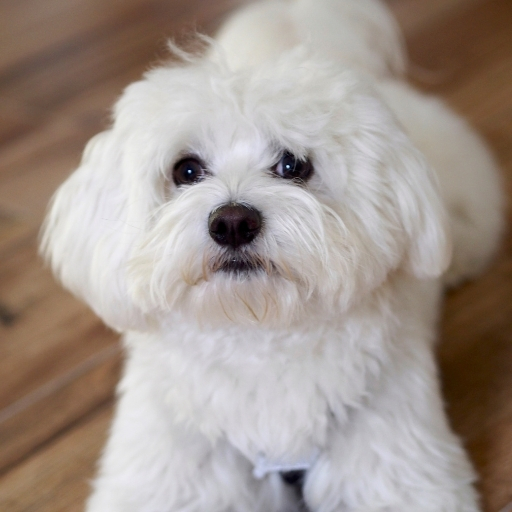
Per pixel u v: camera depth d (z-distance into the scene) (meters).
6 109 3.05
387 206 1.24
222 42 2.03
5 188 2.54
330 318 1.20
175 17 3.68
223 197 1.13
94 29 3.68
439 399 1.39
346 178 1.19
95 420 1.65
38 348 1.89
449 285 1.89
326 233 1.13
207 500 1.31
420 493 1.25
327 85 1.22
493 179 2.11
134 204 1.23
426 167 1.31
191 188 1.17
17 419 1.68
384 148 1.23
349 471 1.28
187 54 1.41
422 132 1.89
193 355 1.25
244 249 1.11
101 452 1.56
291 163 1.23
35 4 4.06
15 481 1.52
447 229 1.32
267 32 1.95
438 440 1.31
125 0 3.98
